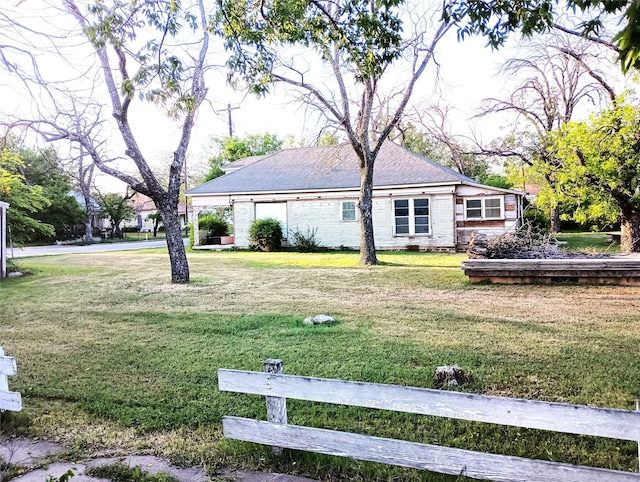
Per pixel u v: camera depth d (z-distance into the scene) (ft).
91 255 69.05
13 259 55.88
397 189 64.69
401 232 65.16
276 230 68.85
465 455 8.64
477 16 17.21
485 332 20.22
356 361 16.74
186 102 24.21
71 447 11.40
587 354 16.74
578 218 48.11
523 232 39.91
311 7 21.61
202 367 16.79
